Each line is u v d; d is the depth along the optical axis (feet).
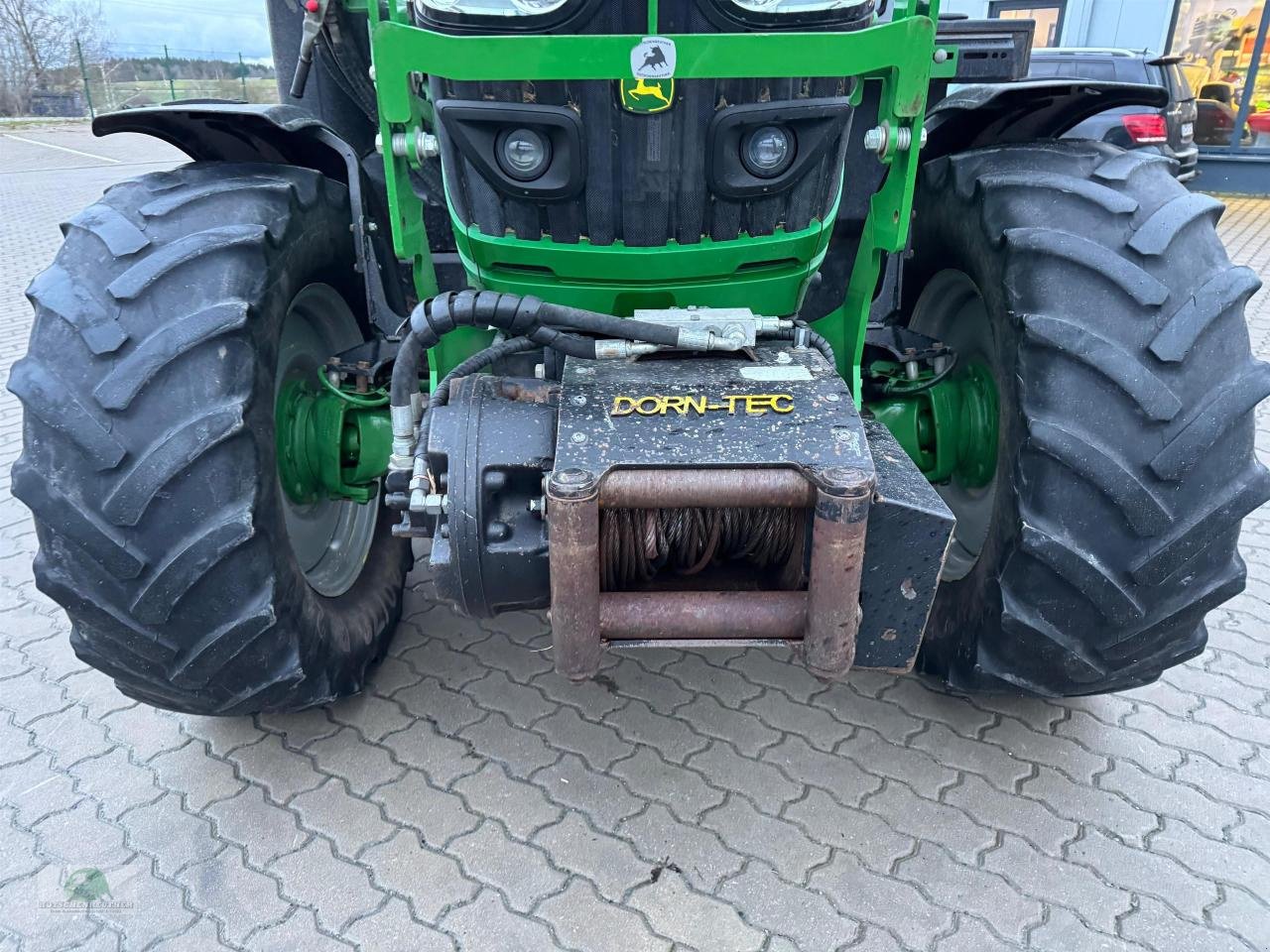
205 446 6.26
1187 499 6.40
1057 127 8.34
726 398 6.09
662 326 6.37
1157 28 37.45
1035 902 6.95
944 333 9.05
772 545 6.27
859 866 7.28
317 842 7.54
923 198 8.65
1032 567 6.68
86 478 6.29
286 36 9.89
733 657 9.87
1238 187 37.09
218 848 7.49
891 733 8.71
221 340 6.44
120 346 6.31
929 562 5.89
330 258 8.12
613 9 5.73
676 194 6.24
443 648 10.05
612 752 8.52
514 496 6.13
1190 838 7.52
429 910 6.92
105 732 8.81
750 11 5.87
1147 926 6.77
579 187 6.19
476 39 5.70
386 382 8.80
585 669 5.75
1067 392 6.44
